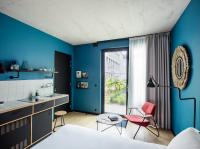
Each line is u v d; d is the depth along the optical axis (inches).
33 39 127.0
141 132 124.3
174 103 119.5
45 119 112.7
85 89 183.8
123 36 150.6
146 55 140.9
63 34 146.1
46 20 111.5
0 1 84.1
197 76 72.3
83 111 184.5
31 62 125.1
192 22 78.3
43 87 138.3
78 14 100.2
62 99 134.7
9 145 83.5
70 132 72.0
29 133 96.8
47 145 59.6
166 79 132.2
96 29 130.6
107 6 88.4
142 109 132.2
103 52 176.2
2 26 100.7
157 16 101.8
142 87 143.8
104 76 176.7
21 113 89.4
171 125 130.1
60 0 81.9
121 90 180.4
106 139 65.6
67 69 181.8
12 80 108.1
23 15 103.2
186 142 46.4
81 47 186.9
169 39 134.0
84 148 57.9
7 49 104.1
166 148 57.6
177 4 85.0
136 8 90.6
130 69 148.7
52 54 151.6
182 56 89.4
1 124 76.6
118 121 107.0
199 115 70.1
